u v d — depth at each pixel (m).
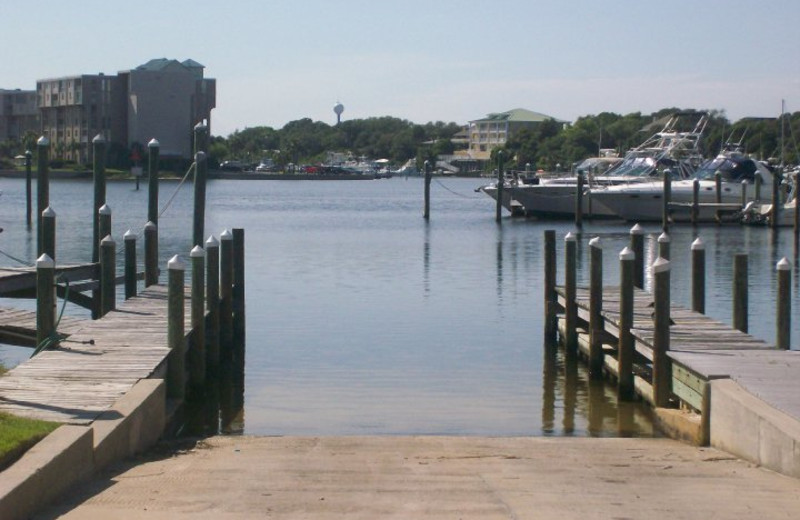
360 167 178.00
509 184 61.38
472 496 9.23
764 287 30.67
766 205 55.47
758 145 95.94
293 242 45.88
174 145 112.56
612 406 16.48
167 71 111.62
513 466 10.78
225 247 20.20
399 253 40.59
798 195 48.06
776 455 10.29
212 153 153.00
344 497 9.16
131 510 8.59
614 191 55.88
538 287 30.17
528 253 40.62
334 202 87.31
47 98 120.44
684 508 8.77
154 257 22.25
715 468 10.61
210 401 16.70
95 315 21.22
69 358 14.12
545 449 11.95
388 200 92.00
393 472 10.39
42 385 12.42
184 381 15.24
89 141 113.50
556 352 20.72
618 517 8.48
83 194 85.50
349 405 16.47
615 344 18.45
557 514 8.57
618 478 10.09
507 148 144.88
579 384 18.05
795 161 94.56
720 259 39.06
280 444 12.28
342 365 19.42
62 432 9.68
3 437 9.09
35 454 8.88
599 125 135.38
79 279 20.98
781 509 8.70
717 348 14.91
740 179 57.62
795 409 11.01
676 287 30.34
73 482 9.31
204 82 118.62
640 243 23.39
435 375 18.64
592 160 66.88
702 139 64.00
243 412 15.99
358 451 11.75
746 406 11.06
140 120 111.19
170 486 9.56
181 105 112.44
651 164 59.56
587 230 53.44
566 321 20.23
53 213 20.06
